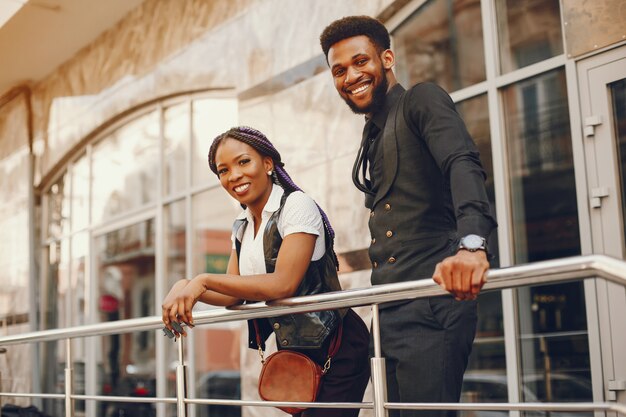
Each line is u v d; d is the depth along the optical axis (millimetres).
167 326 2682
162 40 6965
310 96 5266
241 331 5719
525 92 4145
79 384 8094
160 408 6898
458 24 4508
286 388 2684
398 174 2529
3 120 9625
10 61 8445
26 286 9000
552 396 3883
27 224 9031
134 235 7414
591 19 3762
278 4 5621
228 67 6148
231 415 5930
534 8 4121
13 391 9117
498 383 4121
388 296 2291
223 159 2793
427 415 2400
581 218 3820
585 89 3818
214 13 6340
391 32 4906
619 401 3574
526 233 4102
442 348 2416
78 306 8266
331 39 2670
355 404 2424
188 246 6711
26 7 7254
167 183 7031
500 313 4141
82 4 7227
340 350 2727
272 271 2729
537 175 4062
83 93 8133
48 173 8766
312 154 5195
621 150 3693
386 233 2551
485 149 4328
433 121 2379
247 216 2898
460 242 2059
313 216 2691
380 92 2633
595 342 3676
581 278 1902
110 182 7820
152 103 7207
